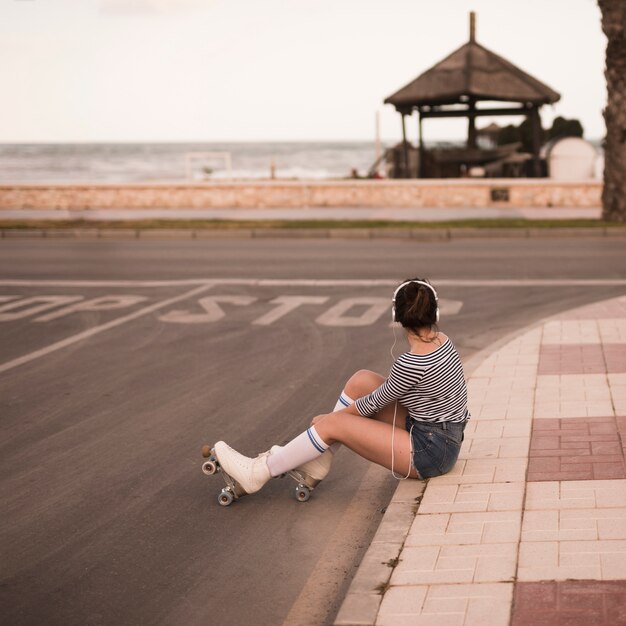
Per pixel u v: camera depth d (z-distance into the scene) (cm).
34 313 1082
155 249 1669
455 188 2319
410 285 463
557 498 461
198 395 734
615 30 1844
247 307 1098
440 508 457
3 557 449
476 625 340
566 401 645
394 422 491
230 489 507
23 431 650
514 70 2577
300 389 747
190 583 419
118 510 507
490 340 906
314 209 2317
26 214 2264
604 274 1283
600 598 351
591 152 2572
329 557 446
